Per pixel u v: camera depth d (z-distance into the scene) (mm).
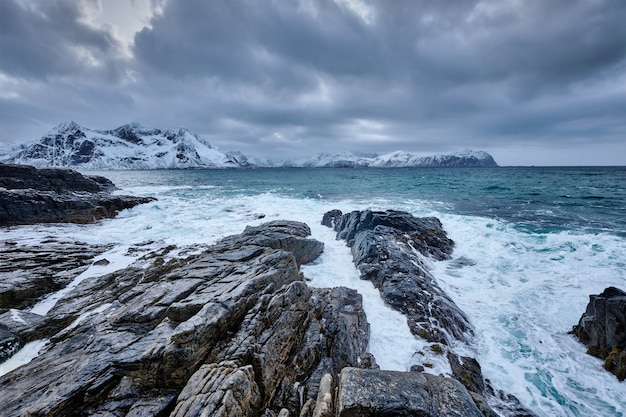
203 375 6004
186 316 8234
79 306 11016
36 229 21422
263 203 34188
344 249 19609
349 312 11055
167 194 43125
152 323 8539
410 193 41406
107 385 6441
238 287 9117
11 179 29984
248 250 13641
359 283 14641
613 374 8906
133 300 10156
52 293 12531
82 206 25516
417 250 17641
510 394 8359
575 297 12672
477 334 11016
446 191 42938
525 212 26516
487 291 13867
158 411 5859
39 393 6438
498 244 18312
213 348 7059
